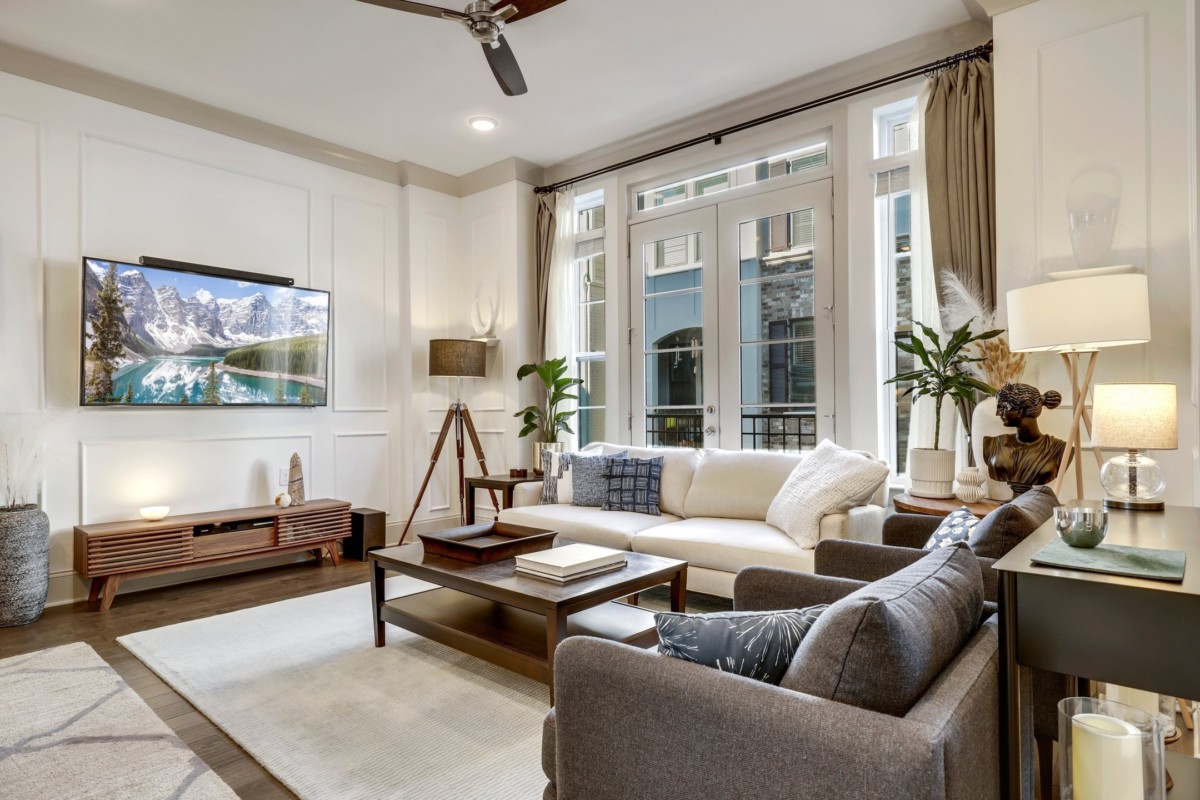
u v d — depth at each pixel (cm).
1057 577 108
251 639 300
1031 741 117
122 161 383
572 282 509
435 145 483
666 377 462
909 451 305
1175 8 254
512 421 514
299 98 406
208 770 190
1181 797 126
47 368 356
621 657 114
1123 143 262
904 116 370
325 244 476
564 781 120
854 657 96
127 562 354
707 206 441
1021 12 286
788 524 300
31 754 199
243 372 426
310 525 429
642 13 320
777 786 92
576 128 454
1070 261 272
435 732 213
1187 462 249
